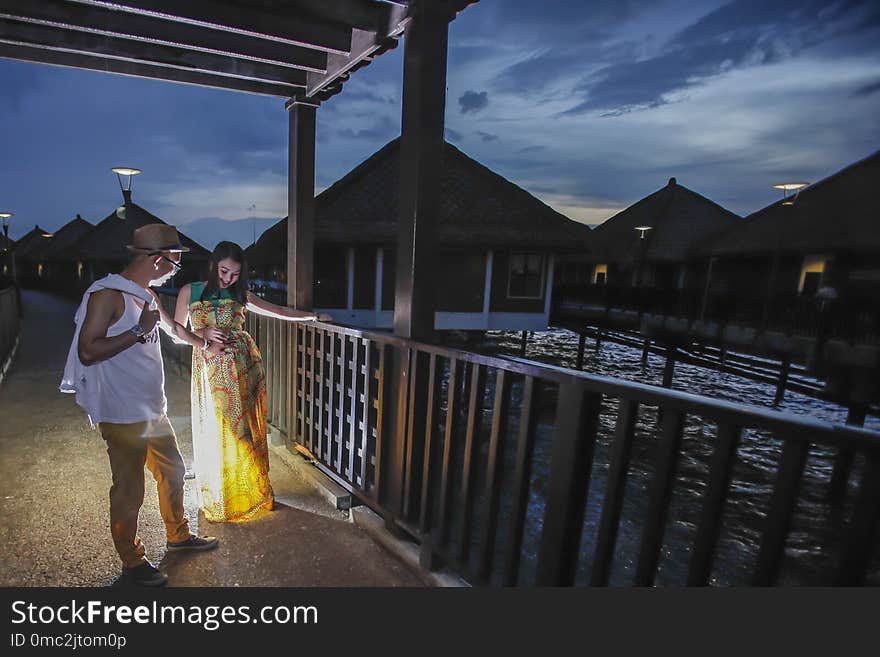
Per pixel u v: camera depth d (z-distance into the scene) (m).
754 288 26.33
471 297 22.98
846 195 21.97
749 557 5.86
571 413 1.73
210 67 3.93
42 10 3.11
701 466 9.59
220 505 3.02
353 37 3.46
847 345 17.06
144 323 2.16
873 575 5.52
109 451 2.28
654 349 23.00
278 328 4.43
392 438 2.89
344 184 22.58
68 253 38.41
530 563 4.59
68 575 2.42
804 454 1.16
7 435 4.54
